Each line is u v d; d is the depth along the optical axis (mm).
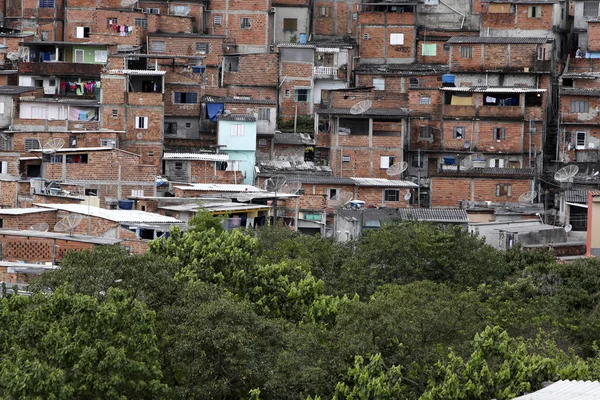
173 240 121625
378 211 178250
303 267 129625
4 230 136375
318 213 183500
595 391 78875
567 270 139750
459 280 134250
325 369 96188
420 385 93625
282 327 104812
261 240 143750
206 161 197875
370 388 90562
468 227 170625
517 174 195875
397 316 99625
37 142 196750
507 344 91750
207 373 96688
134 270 101312
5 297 96500
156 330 97625
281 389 95938
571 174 191875
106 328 91500
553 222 179000
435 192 196250
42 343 90312
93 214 145250
